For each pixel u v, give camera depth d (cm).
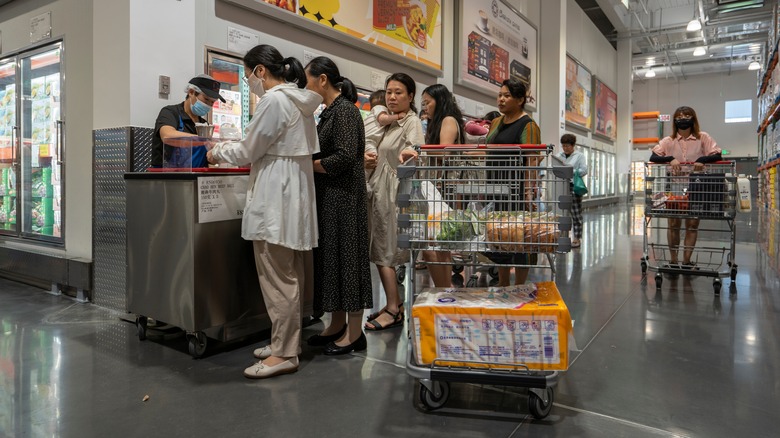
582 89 1431
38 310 341
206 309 248
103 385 216
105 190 336
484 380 180
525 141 267
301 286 250
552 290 201
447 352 186
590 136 1588
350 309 250
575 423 180
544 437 169
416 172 202
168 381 221
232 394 207
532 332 179
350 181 250
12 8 446
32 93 434
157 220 259
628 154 1995
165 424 180
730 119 2450
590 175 1596
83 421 182
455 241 191
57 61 404
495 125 295
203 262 246
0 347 266
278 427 177
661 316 323
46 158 426
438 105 297
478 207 196
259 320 283
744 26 1855
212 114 381
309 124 234
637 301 365
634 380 219
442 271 264
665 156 444
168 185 251
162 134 287
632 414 187
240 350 266
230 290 260
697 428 176
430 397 188
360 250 256
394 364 244
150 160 327
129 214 275
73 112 379
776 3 971
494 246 190
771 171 1112
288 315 229
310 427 177
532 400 180
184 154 262
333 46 519
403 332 297
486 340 182
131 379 223
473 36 809
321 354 259
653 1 1658
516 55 991
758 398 200
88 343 273
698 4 1512
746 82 2403
